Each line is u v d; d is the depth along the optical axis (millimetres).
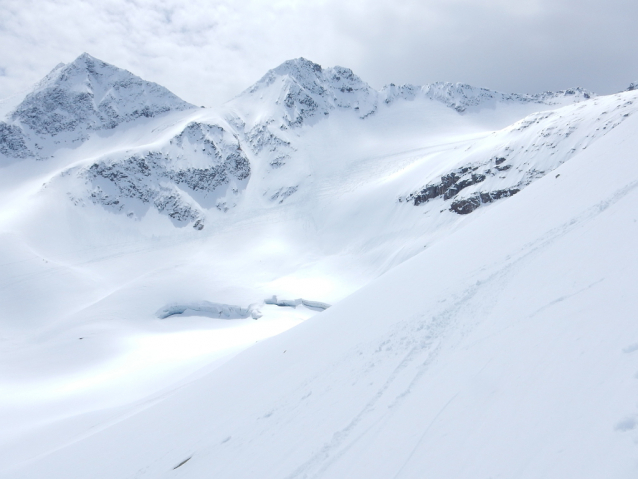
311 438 8305
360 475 6066
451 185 113375
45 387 53875
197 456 11281
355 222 132500
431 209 114875
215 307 95375
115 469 14047
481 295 10797
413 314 12414
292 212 153375
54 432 30516
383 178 149875
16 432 34281
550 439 4266
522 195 24281
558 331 6375
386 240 116938
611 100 95938
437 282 14875
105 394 46594
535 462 4094
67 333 77500
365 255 115500
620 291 6352
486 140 119625
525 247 12664
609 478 3318
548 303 7695
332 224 137375
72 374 59719
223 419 13531
